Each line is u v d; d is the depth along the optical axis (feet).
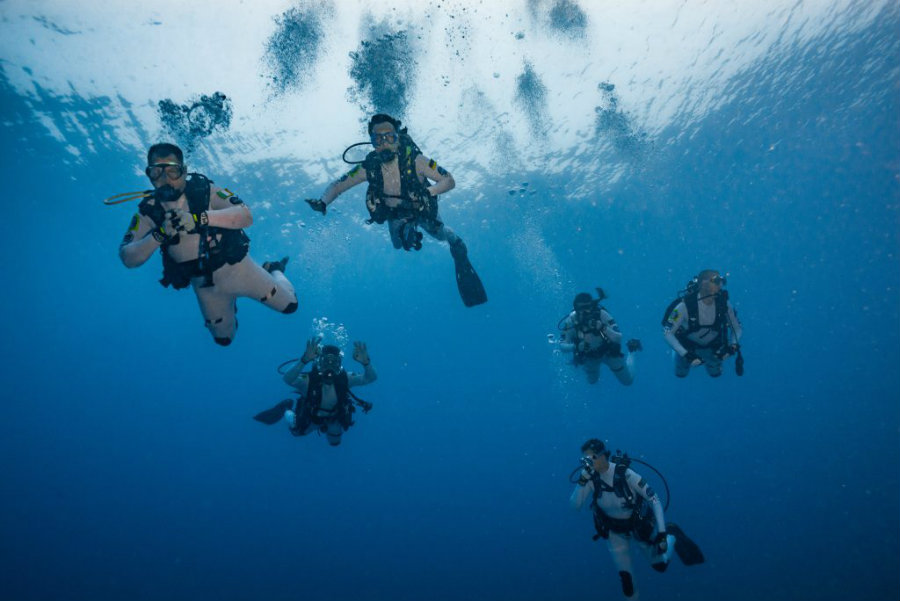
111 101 44.80
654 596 27.78
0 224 70.74
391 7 38.40
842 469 34.60
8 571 36.04
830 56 51.11
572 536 34.42
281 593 31.53
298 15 38.83
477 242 76.23
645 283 107.96
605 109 50.06
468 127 48.57
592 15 41.86
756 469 36.65
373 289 96.37
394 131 13.93
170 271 9.49
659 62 46.70
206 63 41.57
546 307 94.22
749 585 26.58
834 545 27.96
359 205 57.98
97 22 38.83
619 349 27.04
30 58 40.88
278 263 12.50
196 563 35.63
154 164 8.45
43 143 51.01
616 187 65.92
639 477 17.04
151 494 47.47
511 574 31.19
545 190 62.08
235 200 9.39
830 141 65.98
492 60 42.73
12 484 51.72
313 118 45.83
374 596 30.40
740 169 69.00
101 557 37.37
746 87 52.37
